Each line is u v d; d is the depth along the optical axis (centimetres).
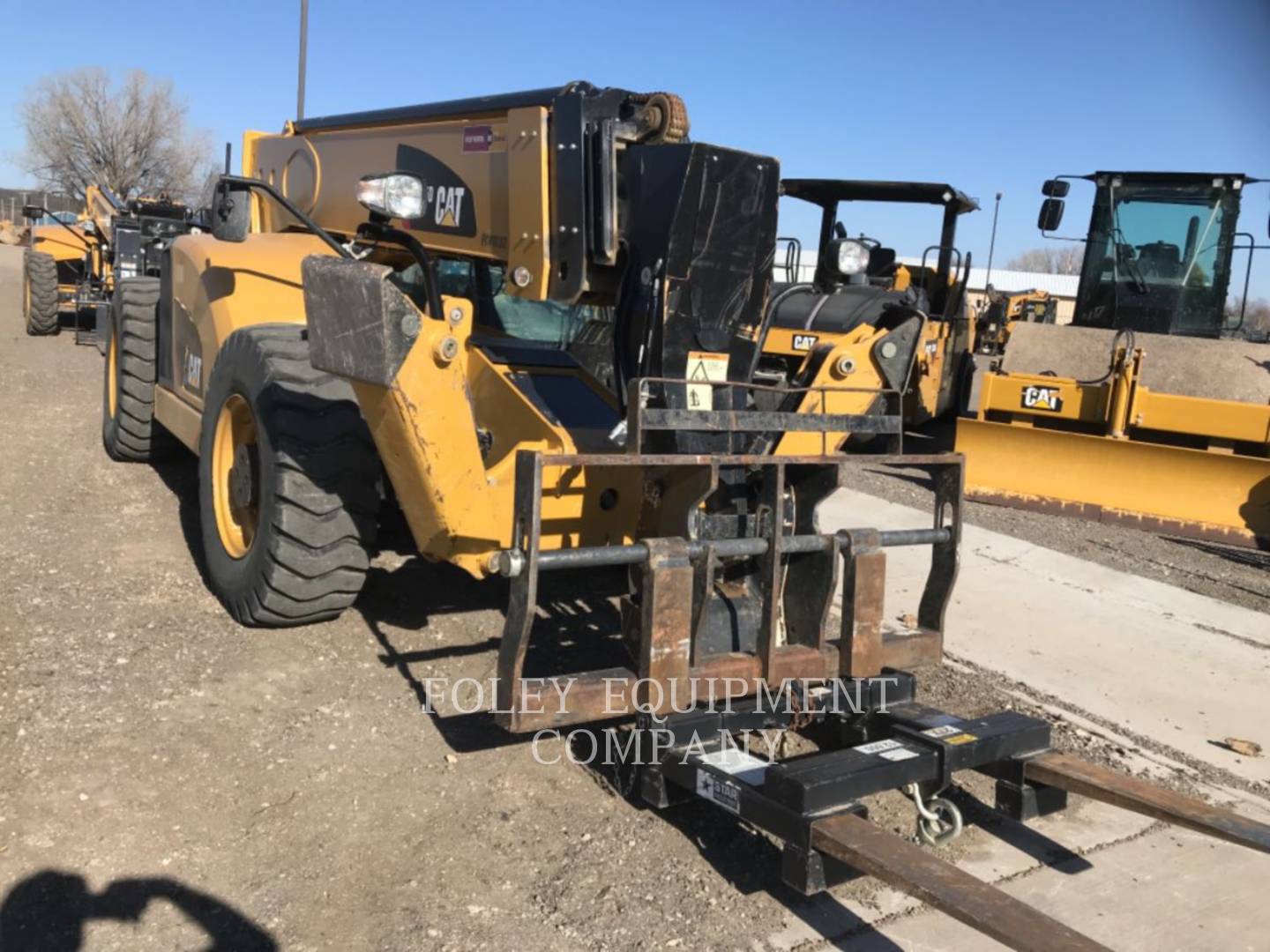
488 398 418
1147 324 1065
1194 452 823
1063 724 453
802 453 421
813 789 283
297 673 420
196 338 550
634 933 287
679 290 375
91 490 661
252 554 434
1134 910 320
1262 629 607
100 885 284
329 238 436
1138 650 557
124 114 4519
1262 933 313
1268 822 379
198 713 380
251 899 285
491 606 511
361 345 338
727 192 376
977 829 360
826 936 293
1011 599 625
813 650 355
